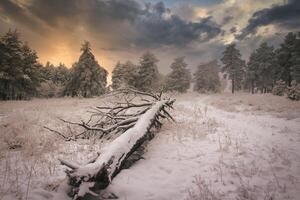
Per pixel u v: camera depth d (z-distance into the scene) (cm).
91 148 732
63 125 1012
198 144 795
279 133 990
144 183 515
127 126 773
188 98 3375
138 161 650
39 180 502
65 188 457
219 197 450
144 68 4253
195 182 520
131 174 552
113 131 852
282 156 659
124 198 455
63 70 7306
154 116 830
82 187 421
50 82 6016
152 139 851
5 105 1767
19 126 925
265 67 5275
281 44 4428
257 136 911
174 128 981
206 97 3609
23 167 565
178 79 5216
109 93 1154
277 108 1817
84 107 1559
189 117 1303
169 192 479
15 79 3612
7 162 582
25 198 425
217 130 998
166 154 706
